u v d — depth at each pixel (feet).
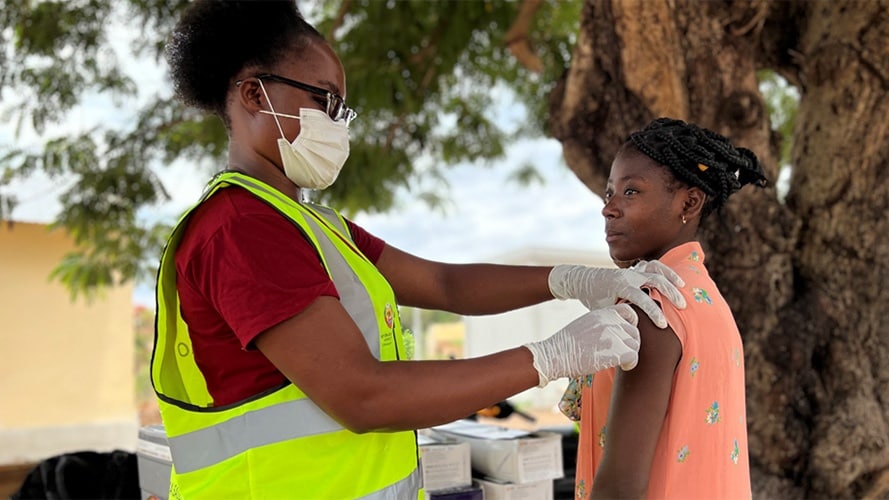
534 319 32.01
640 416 4.63
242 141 5.31
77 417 26.48
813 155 9.43
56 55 17.31
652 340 4.79
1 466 24.61
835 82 9.16
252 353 4.77
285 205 4.82
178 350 5.05
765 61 10.21
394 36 16.63
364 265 5.23
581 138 9.47
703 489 4.85
